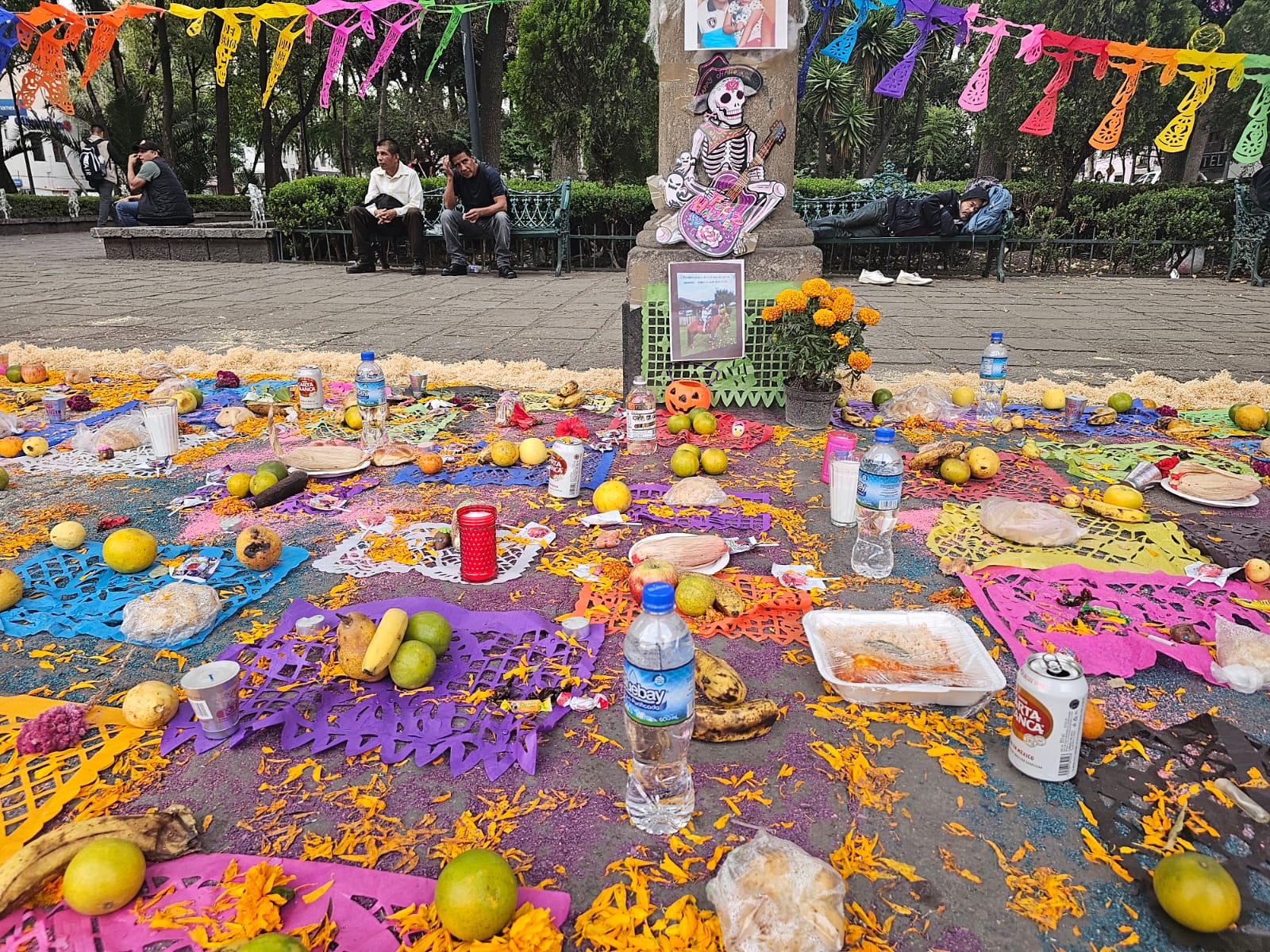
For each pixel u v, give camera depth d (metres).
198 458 4.46
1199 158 15.80
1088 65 13.28
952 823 1.93
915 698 2.36
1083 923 1.67
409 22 5.70
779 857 1.66
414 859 1.84
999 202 12.41
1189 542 3.37
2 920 1.65
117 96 25.56
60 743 2.15
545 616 2.85
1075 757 2.04
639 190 13.52
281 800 2.01
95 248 16.98
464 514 3.08
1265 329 8.50
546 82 17.42
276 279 11.80
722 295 5.23
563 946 1.62
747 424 5.03
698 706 2.30
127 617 2.68
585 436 4.80
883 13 23.45
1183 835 1.87
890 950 1.60
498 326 8.44
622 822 1.95
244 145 43.19
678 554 3.12
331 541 3.46
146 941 1.61
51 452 4.49
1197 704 2.39
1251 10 12.78
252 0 18.55
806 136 30.25
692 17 4.90
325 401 5.57
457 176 12.02
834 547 3.44
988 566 3.20
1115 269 13.62
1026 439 4.88
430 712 2.32
